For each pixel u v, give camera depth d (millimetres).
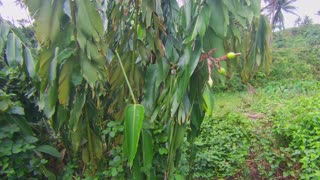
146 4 1726
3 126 1980
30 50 1947
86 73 1432
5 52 1989
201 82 1544
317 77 10180
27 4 1215
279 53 11367
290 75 9977
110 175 2072
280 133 3609
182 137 1718
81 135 1915
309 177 2725
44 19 1229
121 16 1953
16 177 2018
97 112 1999
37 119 2527
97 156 2039
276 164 3168
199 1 1365
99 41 1383
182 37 1734
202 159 3059
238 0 1315
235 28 1464
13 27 1979
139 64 1975
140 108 1289
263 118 4625
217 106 6457
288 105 4719
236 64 1724
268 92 7625
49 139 2479
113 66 1916
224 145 3461
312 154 2863
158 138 1929
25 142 2004
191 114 1768
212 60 1339
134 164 1711
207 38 1364
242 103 6367
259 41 1700
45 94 1756
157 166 2000
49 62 1466
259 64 1717
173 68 1731
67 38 1362
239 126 4031
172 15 1832
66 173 2270
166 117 1733
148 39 1824
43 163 2082
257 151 3500
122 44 1965
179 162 2154
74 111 1768
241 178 3109
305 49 12133
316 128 3277
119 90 1993
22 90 2473
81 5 1270
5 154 1905
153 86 1876
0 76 2424
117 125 2023
